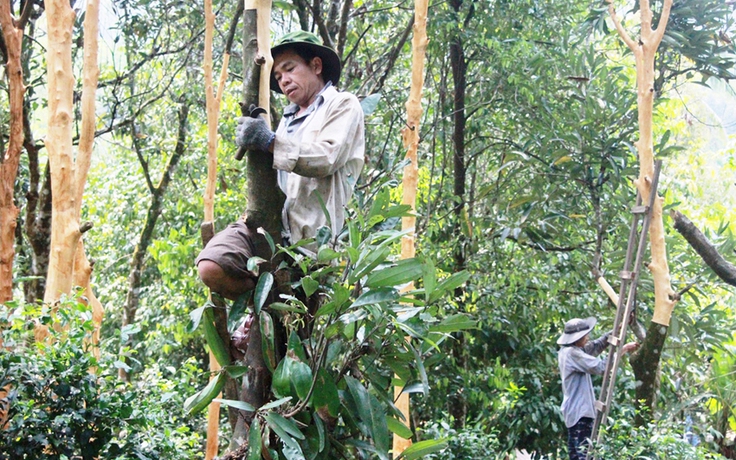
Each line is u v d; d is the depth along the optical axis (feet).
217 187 33.45
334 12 26.66
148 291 37.63
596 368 22.97
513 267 28.86
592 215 27.30
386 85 31.37
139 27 27.02
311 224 10.20
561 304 29.86
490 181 34.22
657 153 24.53
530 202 27.81
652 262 20.43
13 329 11.72
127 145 40.11
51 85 15.33
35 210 22.53
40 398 11.03
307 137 10.33
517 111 29.63
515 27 28.73
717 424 32.81
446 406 30.81
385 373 10.39
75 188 15.48
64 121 15.35
